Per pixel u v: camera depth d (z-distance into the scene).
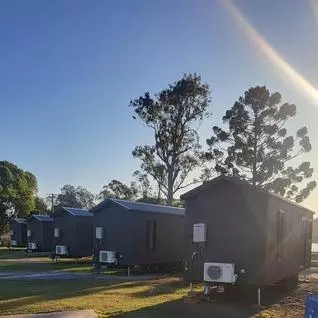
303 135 38.09
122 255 22.28
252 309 12.34
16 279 18.98
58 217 30.66
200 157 43.31
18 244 48.09
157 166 44.47
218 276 13.05
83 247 29.89
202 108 44.44
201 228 13.56
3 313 10.85
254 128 38.53
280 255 14.52
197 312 11.65
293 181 37.97
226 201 13.57
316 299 7.42
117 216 22.80
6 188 55.97
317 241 46.38
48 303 12.30
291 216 16.11
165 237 24.16
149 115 44.22
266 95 38.22
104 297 13.66
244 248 13.20
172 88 44.34
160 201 45.38
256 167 38.34
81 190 98.88
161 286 16.75
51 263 29.03
